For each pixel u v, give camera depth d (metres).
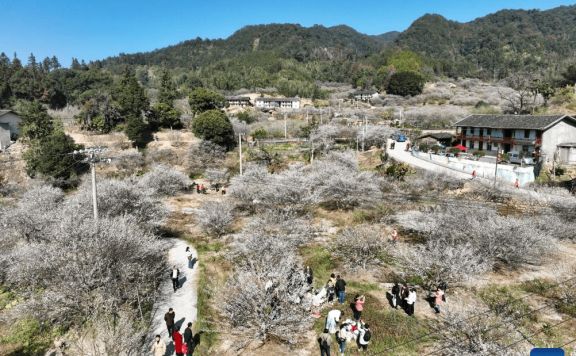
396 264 21.98
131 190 28.84
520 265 23.00
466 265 18.72
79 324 17.25
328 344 14.48
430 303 19.06
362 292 20.23
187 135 68.88
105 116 67.56
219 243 28.00
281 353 15.19
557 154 46.88
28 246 21.02
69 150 50.97
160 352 14.26
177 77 178.12
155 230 29.00
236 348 15.34
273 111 105.62
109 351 13.21
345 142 66.81
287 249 22.19
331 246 25.75
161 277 21.81
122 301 18.38
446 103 111.06
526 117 49.97
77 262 16.78
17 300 19.36
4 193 45.69
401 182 40.81
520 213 28.64
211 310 18.33
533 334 16.03
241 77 156.38
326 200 36.34
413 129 73.06
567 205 28.22
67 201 30.34
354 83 157.50
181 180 45.72
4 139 58.19
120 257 18.20
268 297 15.33
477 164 43.78
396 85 129.12
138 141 63.94
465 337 14.91
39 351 15.77
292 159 59.06
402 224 28.11
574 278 20.50
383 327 16.81
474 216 24.55
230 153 63.59
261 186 33.97
